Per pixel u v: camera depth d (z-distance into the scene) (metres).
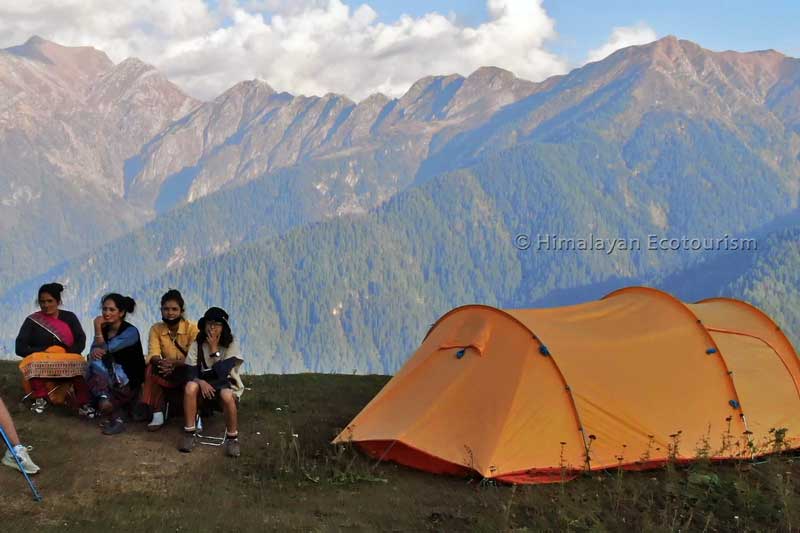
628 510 6.70
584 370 7.72
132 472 6.98
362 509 6.57
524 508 6.69
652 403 7.76
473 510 6.64
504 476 7.19
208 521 6.16
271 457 7.48
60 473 6.80
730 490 7.00
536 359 7.72
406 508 6.63
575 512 6.56
